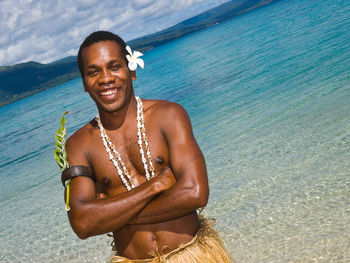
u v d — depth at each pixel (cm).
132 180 212
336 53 1521
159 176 202
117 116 212
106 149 213
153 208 198
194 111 1359
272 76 1532
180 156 203
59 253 557
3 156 1855
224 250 218
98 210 195
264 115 962
